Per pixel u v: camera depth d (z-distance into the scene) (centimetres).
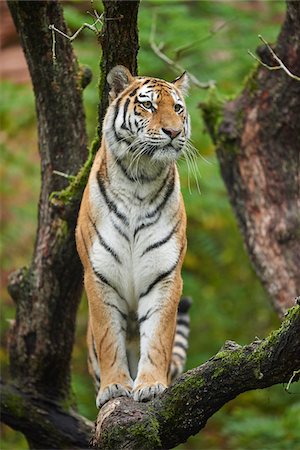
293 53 1200
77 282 1152
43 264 1143
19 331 1195
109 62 967
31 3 1034
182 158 1097
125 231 963
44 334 1180
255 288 1989
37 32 1059
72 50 1099
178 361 1202
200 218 1905
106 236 962
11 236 1978
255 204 1255
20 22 1060
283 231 1239
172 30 1645
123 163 960
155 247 963
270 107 1239
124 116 959
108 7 913
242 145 1260
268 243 1246
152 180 960
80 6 1712
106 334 966
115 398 930
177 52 1333
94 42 1758
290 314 769
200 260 1998
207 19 1750
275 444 1603
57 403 1221
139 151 952
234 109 1277
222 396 824
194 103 1681
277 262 1238
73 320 1188
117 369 962
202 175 1725
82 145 1124
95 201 967
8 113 1930
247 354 799
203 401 830
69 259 1123
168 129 941
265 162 1253
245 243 1276
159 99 956
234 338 1939
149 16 1620
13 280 1188
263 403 1873
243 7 1831
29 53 1083
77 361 1911
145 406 879
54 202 1084
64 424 1214
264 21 1798
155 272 966
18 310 1191
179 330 1237
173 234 970
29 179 1992
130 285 973
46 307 1164
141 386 930
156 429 852
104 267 962
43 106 1108
